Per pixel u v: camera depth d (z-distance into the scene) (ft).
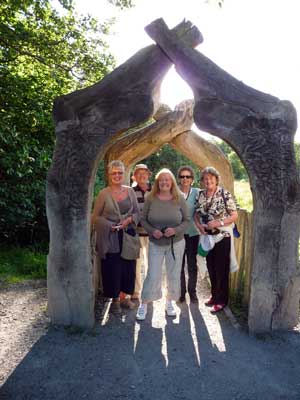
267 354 10.71
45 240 26.53
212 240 13.04
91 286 12.10
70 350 10.79
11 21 21.97
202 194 13.55
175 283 12.96
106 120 11.62
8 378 9.37
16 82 20.58
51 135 24.93
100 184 31.09
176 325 12.57
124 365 10.06
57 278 12.14
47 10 23.82
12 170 22.02
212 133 11.71
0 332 11.84
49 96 23.08
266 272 11.82
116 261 12.89
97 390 8.95
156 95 12.28
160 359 10.39
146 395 8.78
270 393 8.90
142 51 11.45
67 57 24.80
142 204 14.42
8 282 17.28
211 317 13.23
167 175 12.37
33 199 24.89
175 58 11.32
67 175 11.80
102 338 11.57
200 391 8.96
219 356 10.57
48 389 8.95
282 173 11.53
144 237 14.96
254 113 11.40
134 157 17.25
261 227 11.72
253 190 11.73
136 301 14.71
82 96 11.55
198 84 11.44
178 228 12.37
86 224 11.93
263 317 11.93
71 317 12.26
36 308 13.94
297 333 11.92
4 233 24.39
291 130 11.43
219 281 13.41
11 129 20.93
